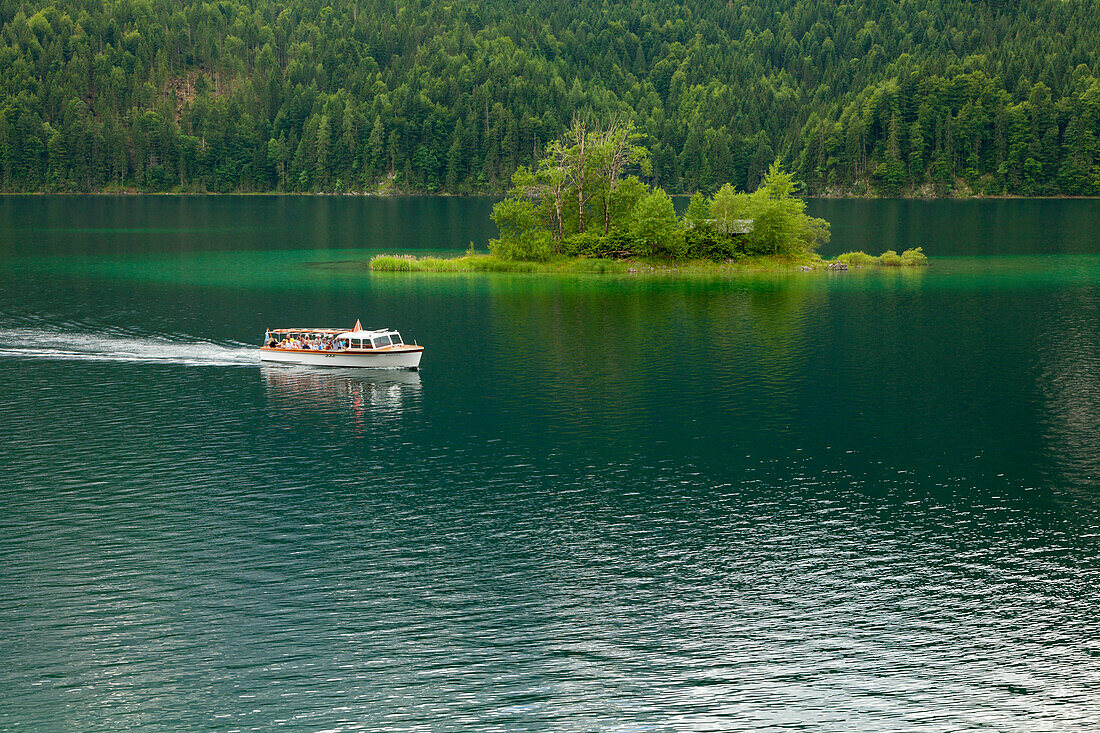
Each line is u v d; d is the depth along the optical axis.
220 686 35.38
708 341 89.62
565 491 52.22
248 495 51.38
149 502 50.25
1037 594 41.34
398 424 63.78
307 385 73.69
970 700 34.78
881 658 37.06
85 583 41.84
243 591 41.38
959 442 60.38
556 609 40.28
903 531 47.38
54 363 79.69
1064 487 52.84
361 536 46.50
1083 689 35.25
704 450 58.84
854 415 66.00
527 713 34.28
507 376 76.38
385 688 35.38
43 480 53.22
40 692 34.88
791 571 43.38
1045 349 86.44
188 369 78.31
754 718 34.00
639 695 35.12
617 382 74.56
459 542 46.03
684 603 40.72
